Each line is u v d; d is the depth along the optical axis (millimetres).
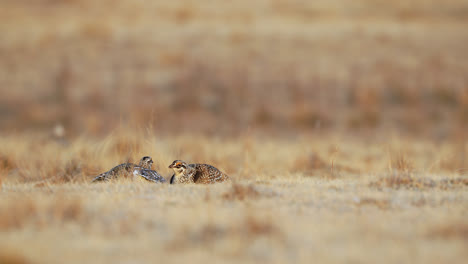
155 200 30281
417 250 21797
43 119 101375
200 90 111875
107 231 24156
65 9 160625
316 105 106562
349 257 21016
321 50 130125
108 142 53594
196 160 56281
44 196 31531
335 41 134875
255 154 61406
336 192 33406
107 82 115500
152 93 111562
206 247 22172
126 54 128375
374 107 104312
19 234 23703
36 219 25781
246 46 132250
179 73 118750
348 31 141125
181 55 126562
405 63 122500
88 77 117812
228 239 22938
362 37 137250
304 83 114938
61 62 124312
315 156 59594
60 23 147000
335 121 101125
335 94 111062
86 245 22281
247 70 120312
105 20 148250
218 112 104688
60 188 35219
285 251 21719
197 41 135250
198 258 20938
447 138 89812
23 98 108625
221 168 53125
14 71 119938
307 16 154250
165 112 103188
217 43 134125
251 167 53469
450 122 99250
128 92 111750
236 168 55000
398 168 48312
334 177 47594
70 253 21312
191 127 98000
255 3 164375
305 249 21906
